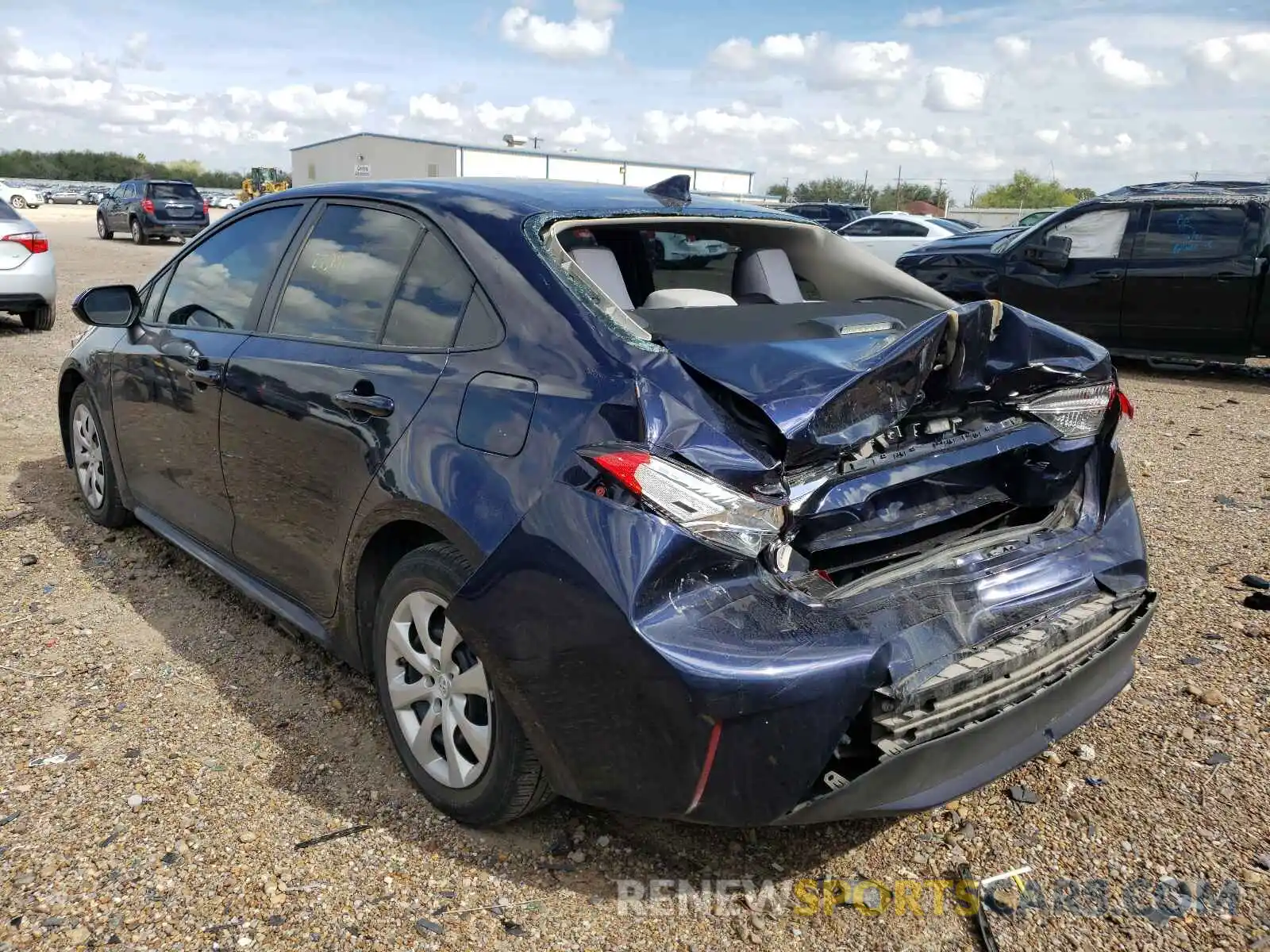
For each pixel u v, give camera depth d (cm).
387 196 316
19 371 845
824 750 212
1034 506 286
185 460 377
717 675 204
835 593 226
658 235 344
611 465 215
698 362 230
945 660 231
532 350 247
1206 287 934
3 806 267
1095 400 287
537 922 234
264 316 344
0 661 346
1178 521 521
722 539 212
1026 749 251
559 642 219
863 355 240
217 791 278
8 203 1066
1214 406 848
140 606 395
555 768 231
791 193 5847
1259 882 254
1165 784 294
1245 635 387
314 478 299
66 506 505
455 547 247
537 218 281
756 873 254
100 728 307
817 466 229
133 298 411
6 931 223
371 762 296
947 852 265
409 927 231
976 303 247
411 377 271
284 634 376
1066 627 255
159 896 237
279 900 237
